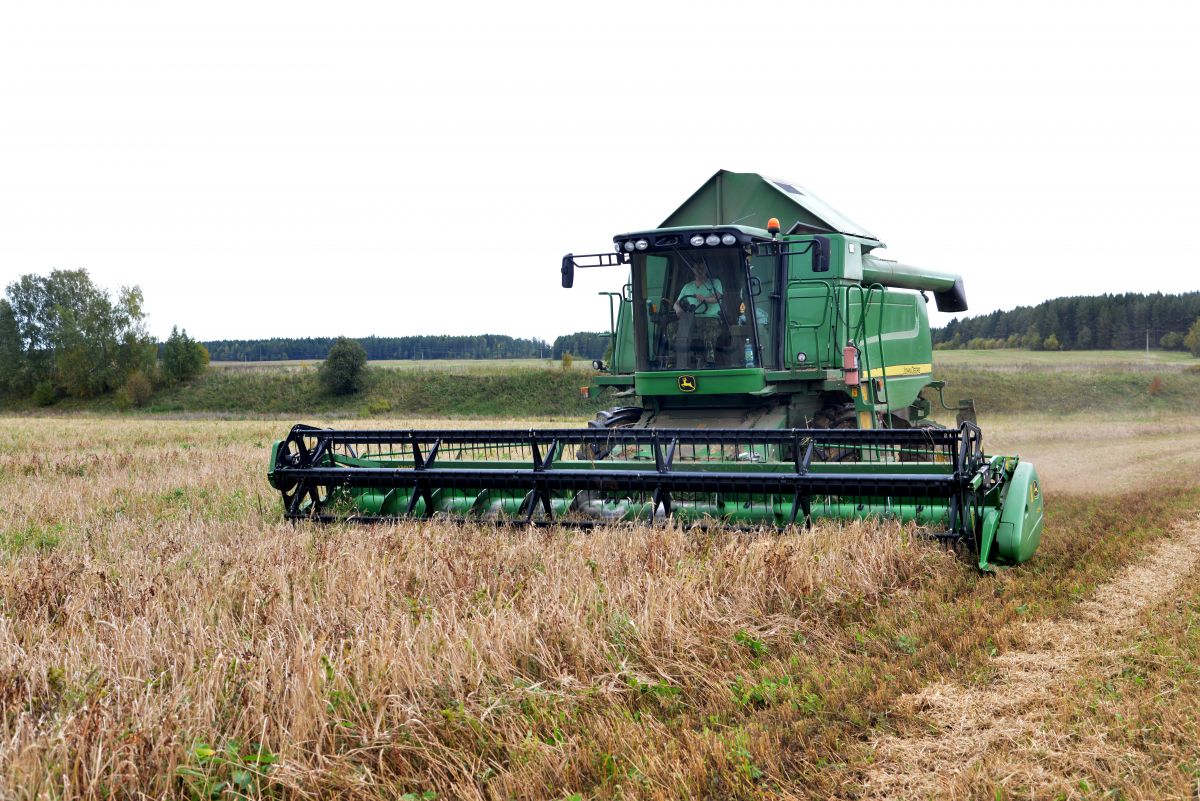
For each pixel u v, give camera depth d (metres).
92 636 5.47
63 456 19.92
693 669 5.66
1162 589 7.39
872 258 13.73
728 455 10.54
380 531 8.43
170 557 7.80
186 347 73.12
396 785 4.28
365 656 5.16
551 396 60.53
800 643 6.20
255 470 15.57
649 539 7.60
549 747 4.60
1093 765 4.34
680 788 4.26
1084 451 21.28
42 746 4.05
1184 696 5.03
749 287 11.14
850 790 4.25
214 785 4.06
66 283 80.75
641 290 11.73
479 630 5.60
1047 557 8.66
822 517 8.38
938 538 7.87
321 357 156.88
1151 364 55.94
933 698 5.19
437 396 62.28
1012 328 90.38
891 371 13.77
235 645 5.38
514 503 9.37
